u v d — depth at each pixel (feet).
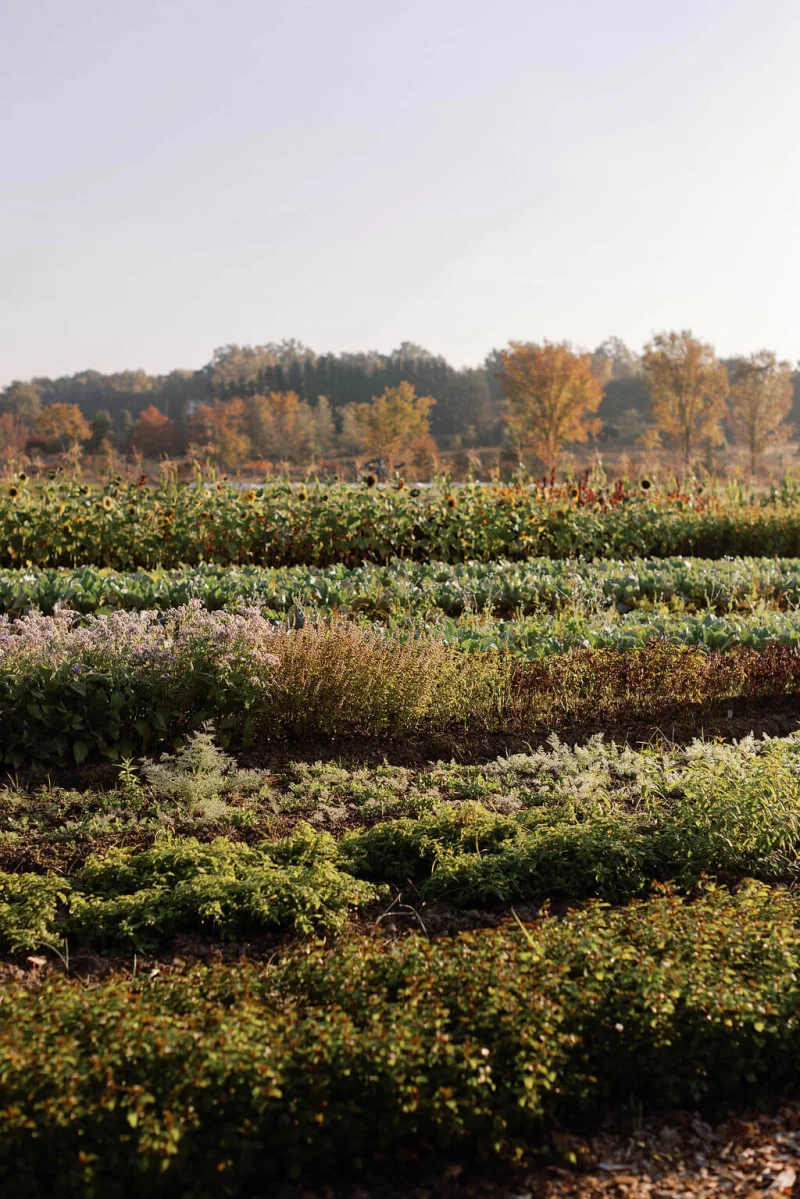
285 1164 8.30
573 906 12.53
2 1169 7.50
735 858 13.56
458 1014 9.34
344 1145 8.40
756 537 44.21
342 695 19.21
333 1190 8.20
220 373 382.83
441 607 28.76
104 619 19.77
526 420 205.05
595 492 47.37
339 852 13.84
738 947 10.31
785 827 13.93
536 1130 8.96
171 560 37.40
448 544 39.63
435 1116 8.38
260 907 11.72
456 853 13.76
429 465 157.28
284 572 30.71
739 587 31.65
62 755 17.31
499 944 10.17
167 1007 9.34
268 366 357.20
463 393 311.27
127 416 306.76
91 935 11.55
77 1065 8.09
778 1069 9.69
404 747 19.22
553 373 195.62
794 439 261.44
